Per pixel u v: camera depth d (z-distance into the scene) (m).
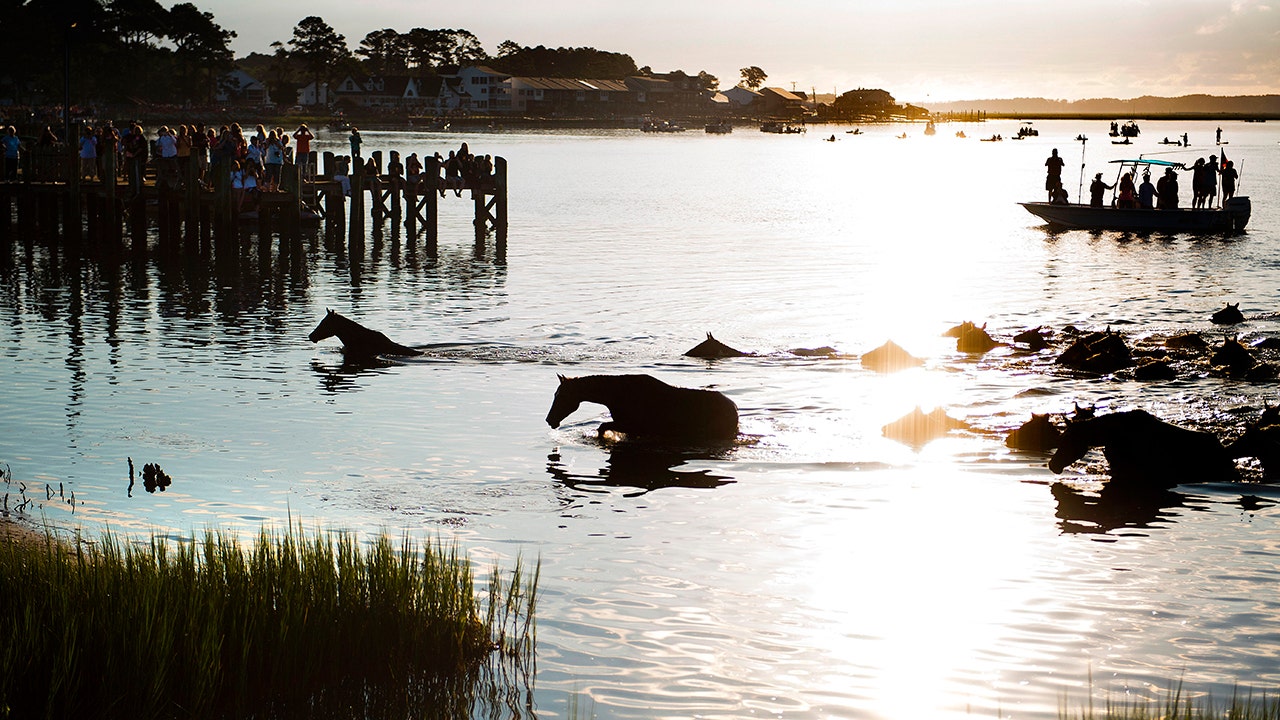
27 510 11.68
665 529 11.37
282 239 38.16
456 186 42.12
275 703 7.52
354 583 8.51
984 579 10.08
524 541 10.97
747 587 9.80
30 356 19.69
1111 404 16.44
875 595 9.66
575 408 15.31
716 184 76.06
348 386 17.78
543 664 8.20
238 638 7.81
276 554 8.98
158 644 7.50
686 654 8.42
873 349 19.53
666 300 26.83
